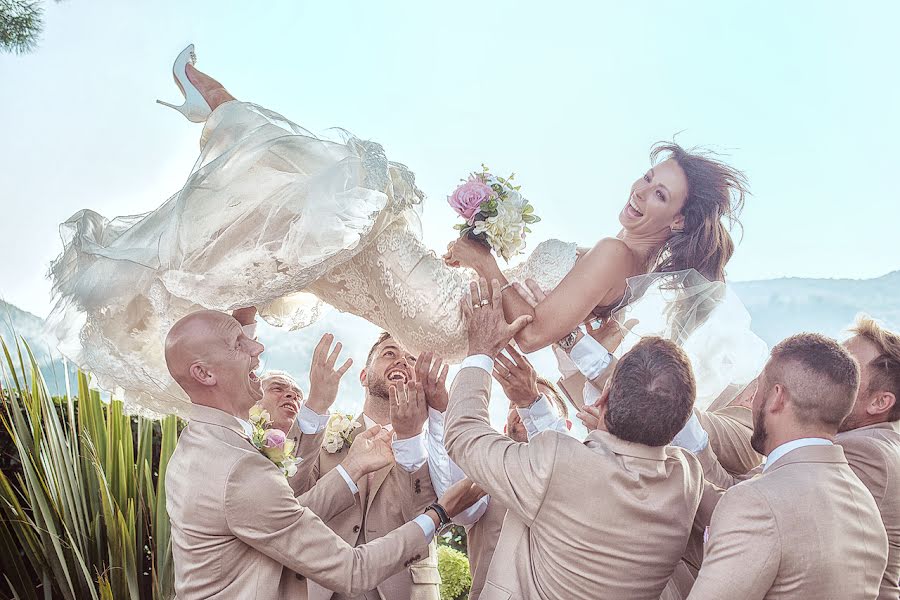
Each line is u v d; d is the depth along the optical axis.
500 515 3.31
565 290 3.12
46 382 4.91
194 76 3.18
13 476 4.71
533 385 3.13
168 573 4.38
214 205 2.65
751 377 3.06
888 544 2.59
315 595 3.18
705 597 2.14
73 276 2.87
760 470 2.96
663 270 3.31
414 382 3.20
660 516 2.40
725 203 3.34
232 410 2.67
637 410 2.40
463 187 3.03
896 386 2.73
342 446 3.58
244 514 2.46
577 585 2.40
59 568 4.21
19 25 7.49
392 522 3.35
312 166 2.75
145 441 4.73
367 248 2.92
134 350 2.87
